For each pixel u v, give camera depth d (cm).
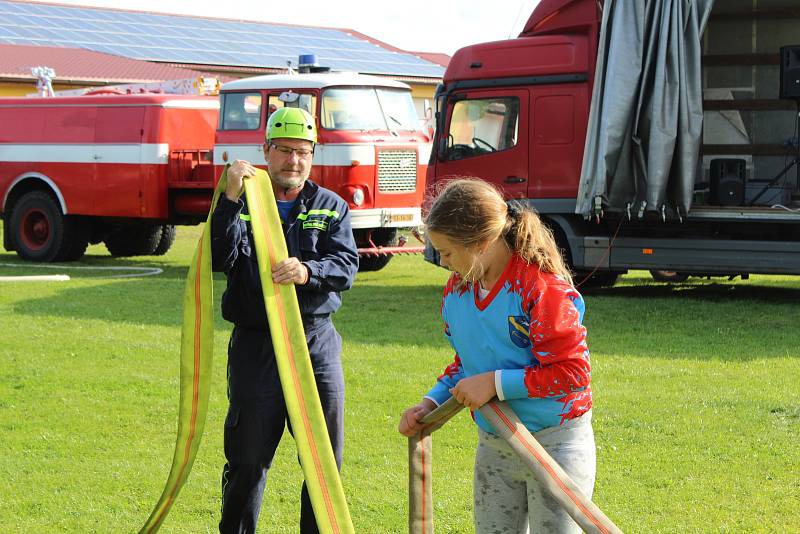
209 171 1577
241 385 389
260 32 3488
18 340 922
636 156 1148
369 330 985
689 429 625
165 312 1091
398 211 1448
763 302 1171
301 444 315
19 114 1673
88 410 682
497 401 286
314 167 1411
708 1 1128
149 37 3150
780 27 1307
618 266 1192
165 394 725
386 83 1484
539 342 283
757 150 1328
